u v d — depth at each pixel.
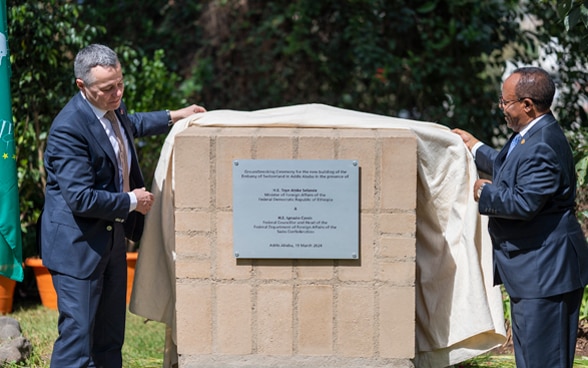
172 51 9.28
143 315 4.33
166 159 4.25
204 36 9.58
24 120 6.82
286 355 3.98
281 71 9.65
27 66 6.79
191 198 3.94
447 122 8.61
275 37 9.66
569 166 3.80
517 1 8.34
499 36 8.59
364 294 3.95
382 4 8.73
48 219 4.10
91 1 8.61
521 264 3.82
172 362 4.40
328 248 3.92
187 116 4.69
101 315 4.30
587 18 4.91
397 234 3.92
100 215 3.95
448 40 8.39
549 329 3.80
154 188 4.32
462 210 4.13
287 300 3.96
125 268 4.33
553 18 7.77
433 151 4.13
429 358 4.25
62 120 4.01
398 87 8.90
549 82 3.82
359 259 3.94
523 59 8.23
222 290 3.97
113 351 4.37
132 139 4.37
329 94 9.46
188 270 3.97
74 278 4.03
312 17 9.29
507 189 3.76
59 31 6.88
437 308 4.19
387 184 3.90
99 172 4.07
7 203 5.75
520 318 3.86
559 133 3.81
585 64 7.52
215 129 4.07
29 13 6.63
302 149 3.90
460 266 4.12
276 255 3.93
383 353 3.96
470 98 8.67
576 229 3.84
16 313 6.44
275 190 3.91
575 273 3.79
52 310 6.59
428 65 8.46
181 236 3.96
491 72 9.00
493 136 8.59
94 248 4.04
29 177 6.85
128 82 7.22
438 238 4.19
